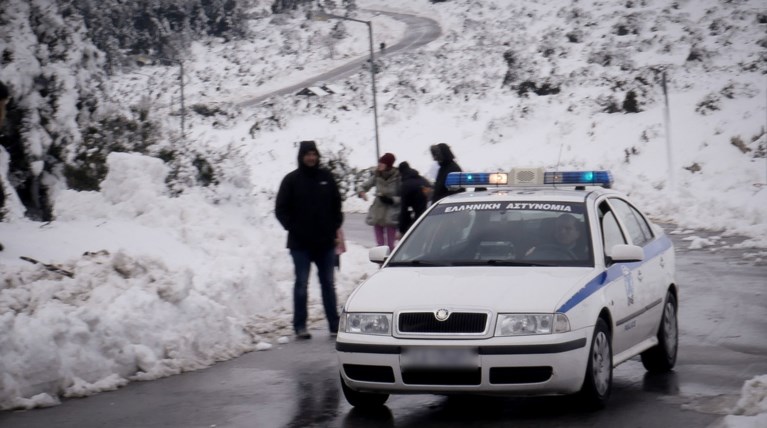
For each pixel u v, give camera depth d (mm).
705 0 72938
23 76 20422
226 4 123250
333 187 13336
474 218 9859
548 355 8047
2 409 9391
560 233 9445
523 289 8438
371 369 8422
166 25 118188
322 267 13367
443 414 8836
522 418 8570
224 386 10305
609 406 8898
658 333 10375
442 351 8117
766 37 61375
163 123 22891
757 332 12773
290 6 130875
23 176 20703
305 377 10680
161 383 10539
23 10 21172
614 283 9141
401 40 107750
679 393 9430
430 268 9266
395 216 19141
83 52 22797
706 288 16766
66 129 21328
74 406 9547
